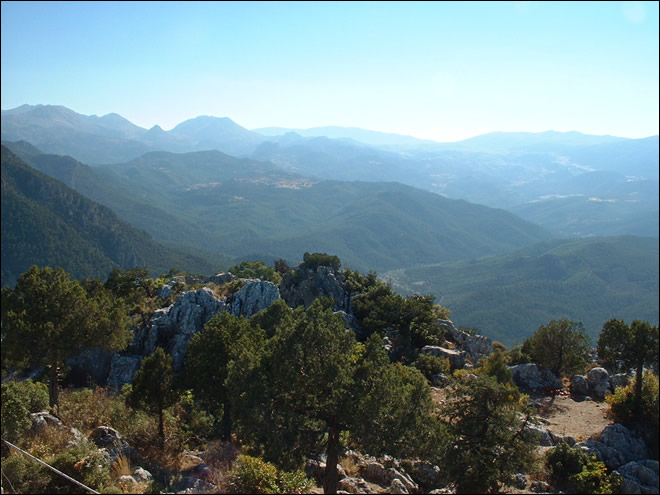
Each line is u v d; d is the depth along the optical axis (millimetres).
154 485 20062
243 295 65938
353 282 81062
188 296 62406
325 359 22141
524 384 50375
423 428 22578
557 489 28641
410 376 27031
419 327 63969
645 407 37156
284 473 21609
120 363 54000
